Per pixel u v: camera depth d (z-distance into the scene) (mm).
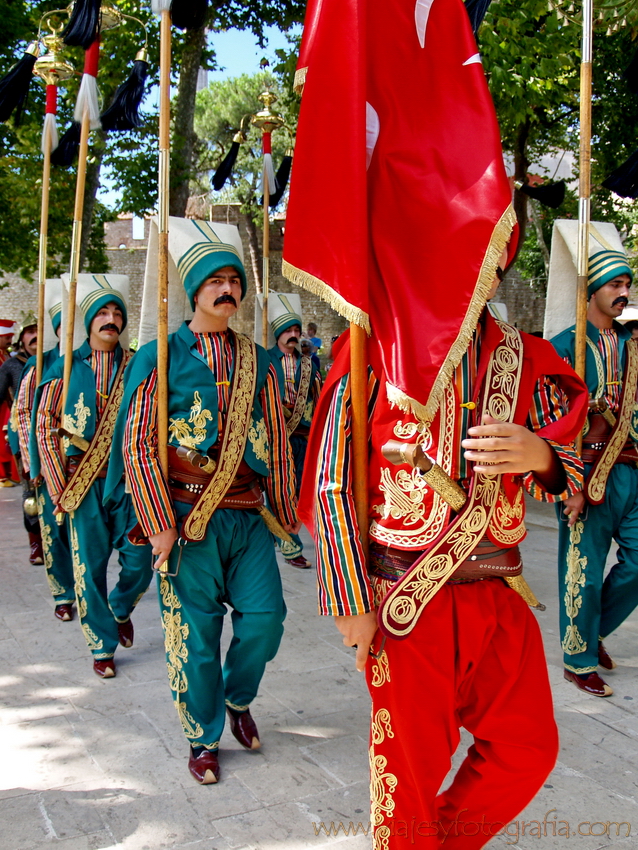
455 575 1935
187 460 3002
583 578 3840
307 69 1968
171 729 3473
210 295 3102
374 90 1922
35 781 3037
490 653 1989
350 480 1942
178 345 3145
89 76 4297
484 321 1982
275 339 6988
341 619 1917
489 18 7430
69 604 5023
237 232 3311
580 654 3865
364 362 1914
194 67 11391
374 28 1922
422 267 1844
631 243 13422
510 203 1819
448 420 1893
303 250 1967
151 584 5785
